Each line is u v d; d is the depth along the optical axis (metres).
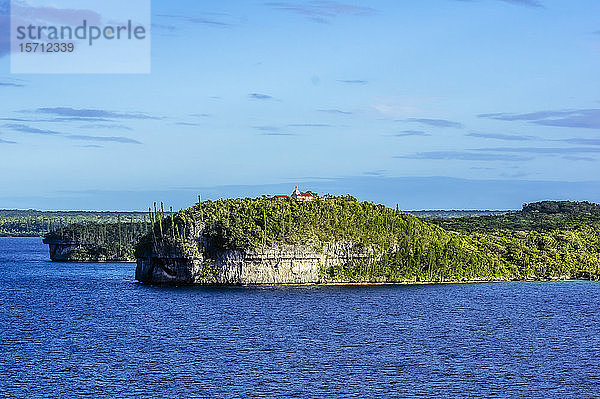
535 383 162.12
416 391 154.50
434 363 180.62
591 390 157.25
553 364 181.38
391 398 149.38
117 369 169.50
